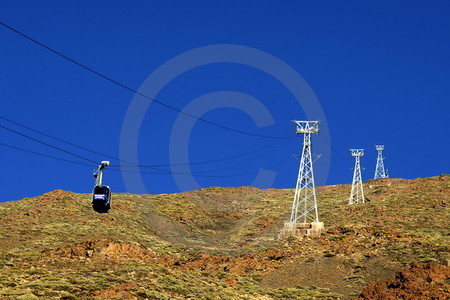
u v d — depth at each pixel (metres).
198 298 71.19
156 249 106.12
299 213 156.38
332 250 101.88
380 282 84.31
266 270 95.12
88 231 116.44
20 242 105.94
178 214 156.75
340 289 85.19
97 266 80.38
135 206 153.75
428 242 98.62
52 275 72.56
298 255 101.38
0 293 59.75
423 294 74.75
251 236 132.50
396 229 112.12
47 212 131.25
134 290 67.69
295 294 82.50
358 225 117.50
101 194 75.88
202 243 128.00
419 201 140.75
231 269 95.19
